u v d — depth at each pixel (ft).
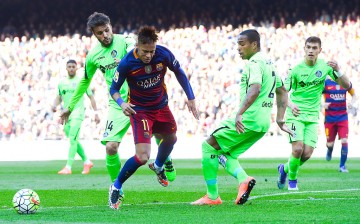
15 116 166.81
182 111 160.97
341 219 34.01
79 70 180.24
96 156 141.38
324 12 198.80
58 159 141.28
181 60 179.73
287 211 38.06
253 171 86.69
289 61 174.40
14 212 39.81
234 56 175.94
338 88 87.20
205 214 37.19
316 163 106.32
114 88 41.14
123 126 47.85
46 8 218.18
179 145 142.31
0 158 141.49
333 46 174.50
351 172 83.82
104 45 48.73
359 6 196.54
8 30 217.56
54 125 163.53
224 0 208.03
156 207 41.98
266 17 204.13
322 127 143.13
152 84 41.14
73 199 50.16
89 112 158.81
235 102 164.14
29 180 74.43
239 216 35.96
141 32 39.04
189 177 76.33
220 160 42.83
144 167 99.66
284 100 44.83
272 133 148.66
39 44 186.60
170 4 212.23
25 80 177.99
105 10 215.72
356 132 146.82
